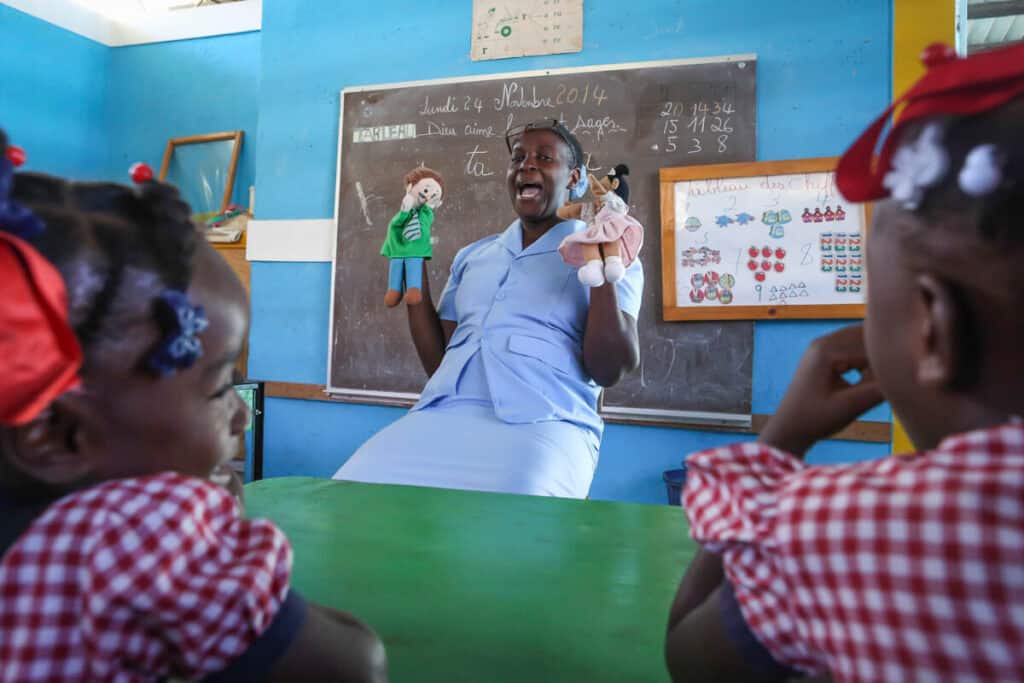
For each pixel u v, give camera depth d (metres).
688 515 0.40
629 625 0.60
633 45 2.70
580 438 1.49
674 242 2.58
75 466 0.35
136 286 0.34
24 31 3.69
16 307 0.29
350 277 3.05
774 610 0.34
